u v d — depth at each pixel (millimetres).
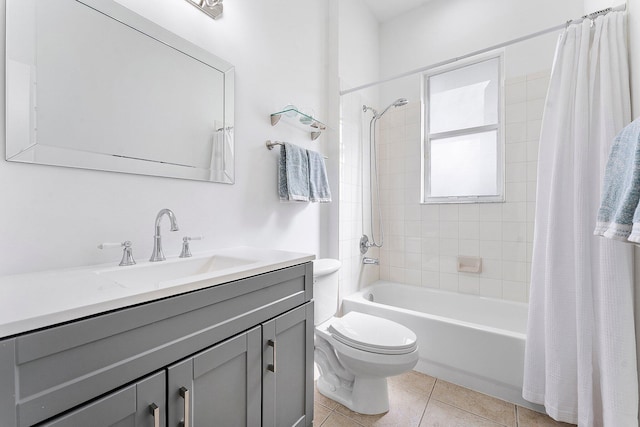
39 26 892
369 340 1343
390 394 1611
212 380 833
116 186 1071
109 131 1044
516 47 2125
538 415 1434
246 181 1574
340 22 2244
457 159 2461
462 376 1674
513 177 2123
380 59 2809
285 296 1113
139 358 660
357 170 2447
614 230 953
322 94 2186
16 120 848
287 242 1845
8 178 843
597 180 1285
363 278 2512
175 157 1246
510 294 2133
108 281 780
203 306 804
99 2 1021
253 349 961
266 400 1013
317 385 1719
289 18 1883
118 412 619
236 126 1519
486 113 2336
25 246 871
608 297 1170
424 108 2588
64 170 947
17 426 489
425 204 2506
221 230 1446
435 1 2543
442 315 2334
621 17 1283
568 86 1366
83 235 987
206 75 1365
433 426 1372
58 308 552
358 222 2453
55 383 535
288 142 1788
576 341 1292
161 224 1204
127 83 1093
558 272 1346
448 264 2391
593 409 1234
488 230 2223
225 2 1465
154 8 1182
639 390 1169
